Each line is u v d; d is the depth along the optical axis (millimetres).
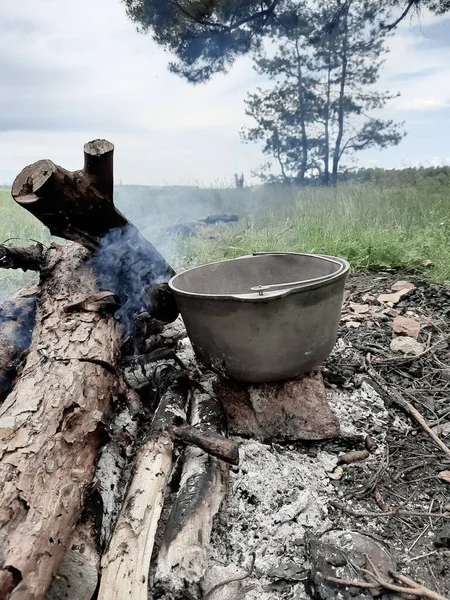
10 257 2254
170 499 1624
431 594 1284
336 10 7867
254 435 1915
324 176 9156
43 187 1757
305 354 1711
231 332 1652
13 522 1138
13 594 1017
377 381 2293
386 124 8672
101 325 1938
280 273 2188
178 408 1813
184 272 2029
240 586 1378
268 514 1614
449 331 2797
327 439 1902
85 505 1424
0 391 2035
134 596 1207
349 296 3377
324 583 1347
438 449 1925
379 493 1714
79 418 1493
